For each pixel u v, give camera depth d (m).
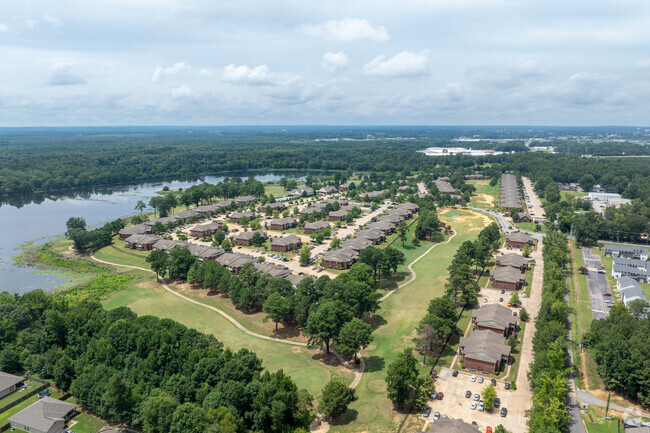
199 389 116.75
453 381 134.75
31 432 112.12
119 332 139.75
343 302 157.00
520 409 120.62
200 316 180.38
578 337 159.00
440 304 157.50
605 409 120.94
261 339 162.25
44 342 144.62
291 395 112.62
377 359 147.88
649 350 123.19
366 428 115.06
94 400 117.00
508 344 153.75
